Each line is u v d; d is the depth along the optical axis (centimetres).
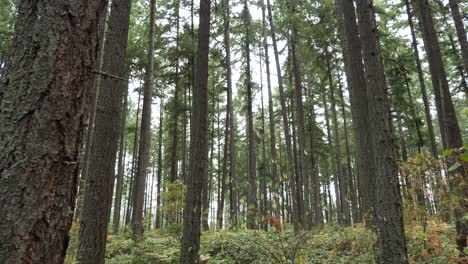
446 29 1606
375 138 450
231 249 800
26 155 168
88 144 1132
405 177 486
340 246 767
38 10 186
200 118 618
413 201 481
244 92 2102
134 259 820
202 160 605
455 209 441
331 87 1966
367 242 667
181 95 2122
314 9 1451
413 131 2075
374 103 461
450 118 791
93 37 211
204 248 846
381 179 432
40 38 182
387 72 1764
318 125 2664
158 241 959
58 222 178
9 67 183
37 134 172
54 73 181
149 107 1273
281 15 1736
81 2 199
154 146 3562
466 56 864
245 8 1892
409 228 548
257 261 657
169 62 1884
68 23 191
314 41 1510
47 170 172
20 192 164
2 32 1383
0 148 170
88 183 551
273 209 544
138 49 1702
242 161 3362
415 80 2253
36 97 175
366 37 492
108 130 570
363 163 635
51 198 173
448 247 541
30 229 162
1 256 154
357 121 679
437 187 442
